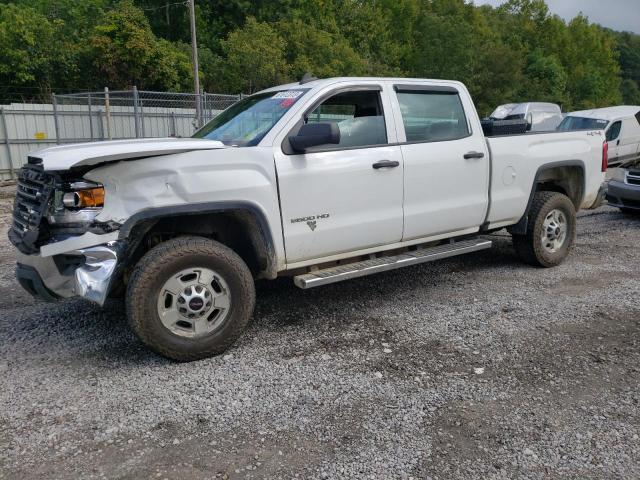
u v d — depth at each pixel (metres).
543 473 2.77
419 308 5.17
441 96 5.43
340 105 4.75
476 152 5.49
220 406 3.41
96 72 31.62
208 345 4.03
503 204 5.82
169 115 19.88
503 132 6.09
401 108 5.11
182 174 3.88
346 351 4.21
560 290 5.65
